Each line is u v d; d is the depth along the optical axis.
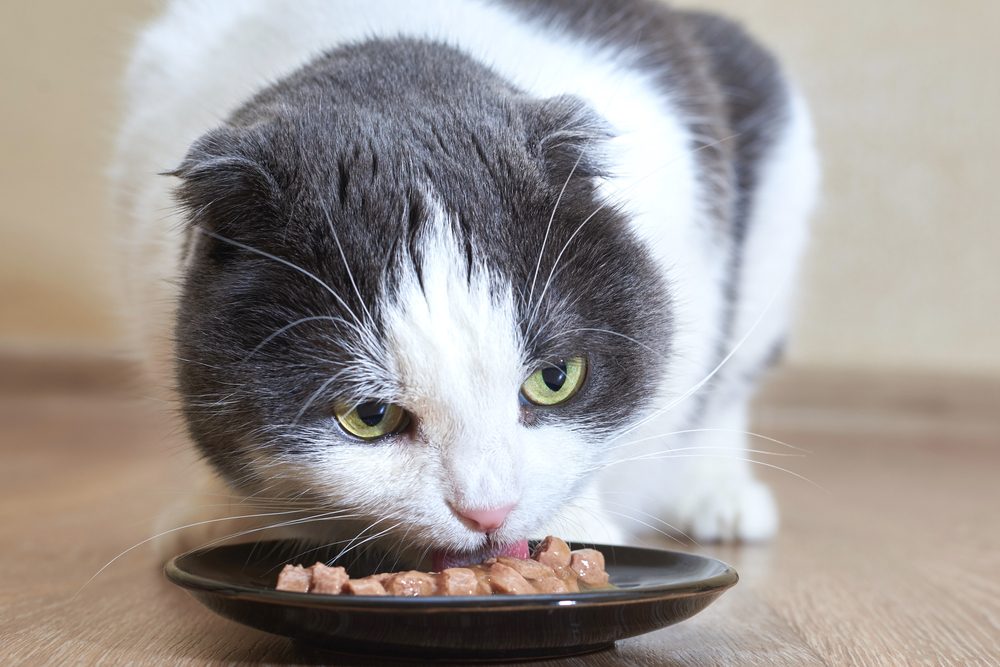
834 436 1.11
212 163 0.40
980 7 1.12
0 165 1.16
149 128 0.53
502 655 0.37
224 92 0.51
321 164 0.42
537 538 0.45
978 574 0.51
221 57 0.53
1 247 1.19
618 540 0.49
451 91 0.45
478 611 0.35
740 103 0.61
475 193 0.42
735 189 0.59
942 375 1.19
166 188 0.48
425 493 0.40
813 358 1.20
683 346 0.49
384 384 0.40
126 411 1.20
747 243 0.61
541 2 0.55
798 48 1.12
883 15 1.12
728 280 0.58
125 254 0.54
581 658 0.39
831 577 0.50
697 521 0.59
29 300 1.21
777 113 0.62
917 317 1.18
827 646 0.41
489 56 0.50
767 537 0.59
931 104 1.14
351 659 0.38
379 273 0.40
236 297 0.41
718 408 0.60
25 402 1.23
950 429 1.17
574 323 0.42
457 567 0.40
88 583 0.48
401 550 0.43
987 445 1.06
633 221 0.46
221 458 0.44
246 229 0.42
